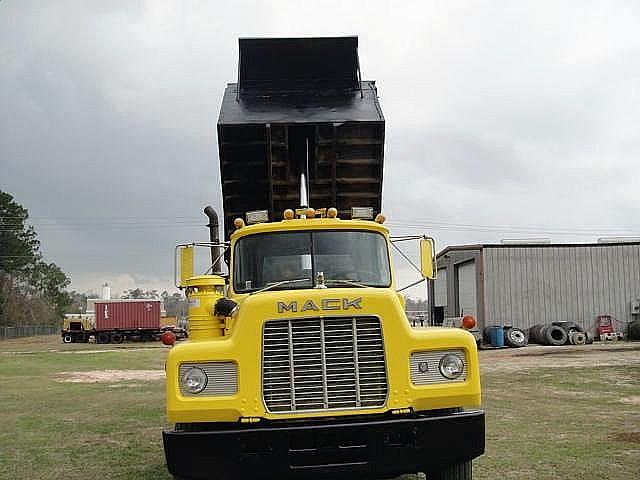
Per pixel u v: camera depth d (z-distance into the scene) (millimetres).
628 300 34312
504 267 34219
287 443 5590
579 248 34531
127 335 59094
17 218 78438
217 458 5586
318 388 5797
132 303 59031
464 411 6094
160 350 41938
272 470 5590
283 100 10078
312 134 9703
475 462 8195
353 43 10172
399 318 5949
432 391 5891
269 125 9391
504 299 34031
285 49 10258
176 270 7551
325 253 7230
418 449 5703
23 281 88062
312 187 9961
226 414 5742
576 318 34125
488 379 17969
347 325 5883
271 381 5801
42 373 24609
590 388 15750
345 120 9539
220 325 7098
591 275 34406
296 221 7328
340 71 10344
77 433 11328
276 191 9953
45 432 11453
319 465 5613
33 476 8305
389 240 7520
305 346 5840
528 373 19359
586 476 7488
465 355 6047
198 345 5855
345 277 7145
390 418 5828
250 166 9781
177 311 84938
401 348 5906
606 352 26641
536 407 12781
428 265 7730
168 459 5625
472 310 35625
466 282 36844
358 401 5797
